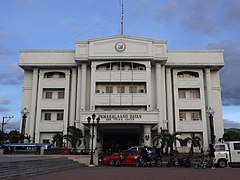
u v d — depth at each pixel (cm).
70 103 4250
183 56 4303
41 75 4356
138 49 4091
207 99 4231
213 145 2314
